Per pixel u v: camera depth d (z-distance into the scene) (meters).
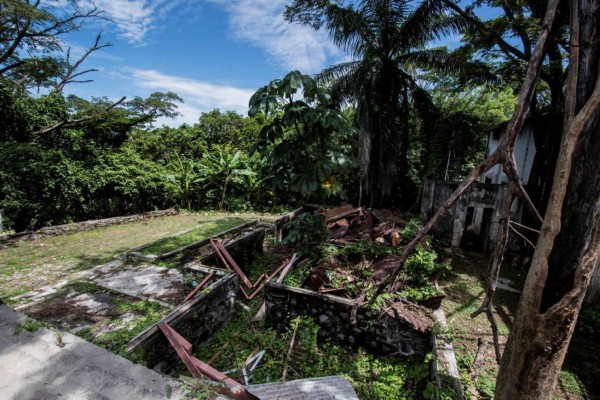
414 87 9.08
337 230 5.73
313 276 4.01
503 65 7.84
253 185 12.04
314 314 3.69
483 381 2.75
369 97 7.82
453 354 2.93
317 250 4.78
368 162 7.71
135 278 5.23
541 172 6.57
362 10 8.20
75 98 14.17
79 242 7.38
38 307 4.21
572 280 1.67
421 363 3.12
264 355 3.37
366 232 5.43
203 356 3.47
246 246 6.04
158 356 2.98
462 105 14.79
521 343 1.67
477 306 4.26
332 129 4.69
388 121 8.05
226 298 4.08
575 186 1.85
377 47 8.36
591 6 1.65
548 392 1.64
